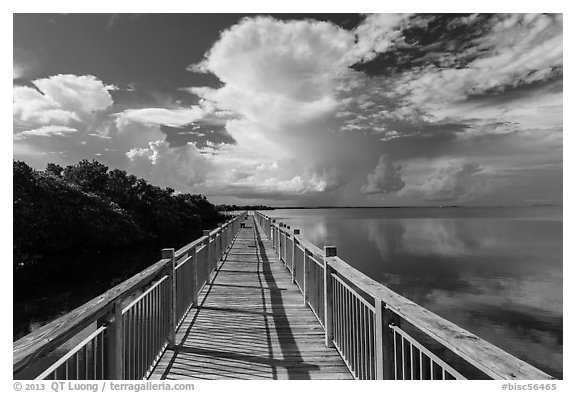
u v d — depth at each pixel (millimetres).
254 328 4957
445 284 21469
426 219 125750
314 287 5484
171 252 4348
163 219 32312
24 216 17031
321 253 4590
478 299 18156
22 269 15789
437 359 1931
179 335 4695
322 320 4926
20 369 1539
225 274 8719
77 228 20109
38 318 9844
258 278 8266
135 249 23281
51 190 19641
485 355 1403
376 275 23781
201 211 51750
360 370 3236
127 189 30734
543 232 67188
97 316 2250
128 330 2998
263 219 21750
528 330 13492
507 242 47906
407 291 19672
